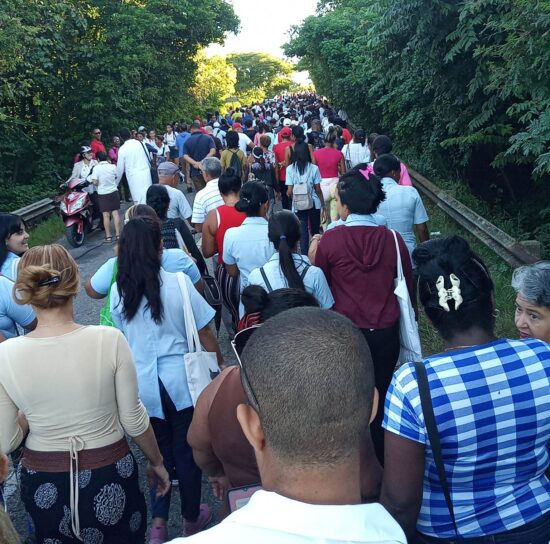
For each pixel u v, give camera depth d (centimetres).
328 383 126
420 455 192
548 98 635
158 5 2398
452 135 1157
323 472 126
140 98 2292
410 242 480
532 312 272
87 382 255
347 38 2158
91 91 2025
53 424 255
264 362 131
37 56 1555
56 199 1505
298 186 860
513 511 194
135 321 327
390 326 370
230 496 229
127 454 272
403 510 194
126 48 2088
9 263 405
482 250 805
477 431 188
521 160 856
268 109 4047
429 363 195
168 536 361
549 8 567
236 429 237
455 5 876
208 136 1259
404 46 1115
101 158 1202
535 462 197
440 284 201
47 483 257
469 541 195
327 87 2662
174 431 341
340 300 375
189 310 332
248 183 451
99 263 1043
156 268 326
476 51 753
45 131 1883
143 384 327
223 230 513
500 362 193
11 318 365
